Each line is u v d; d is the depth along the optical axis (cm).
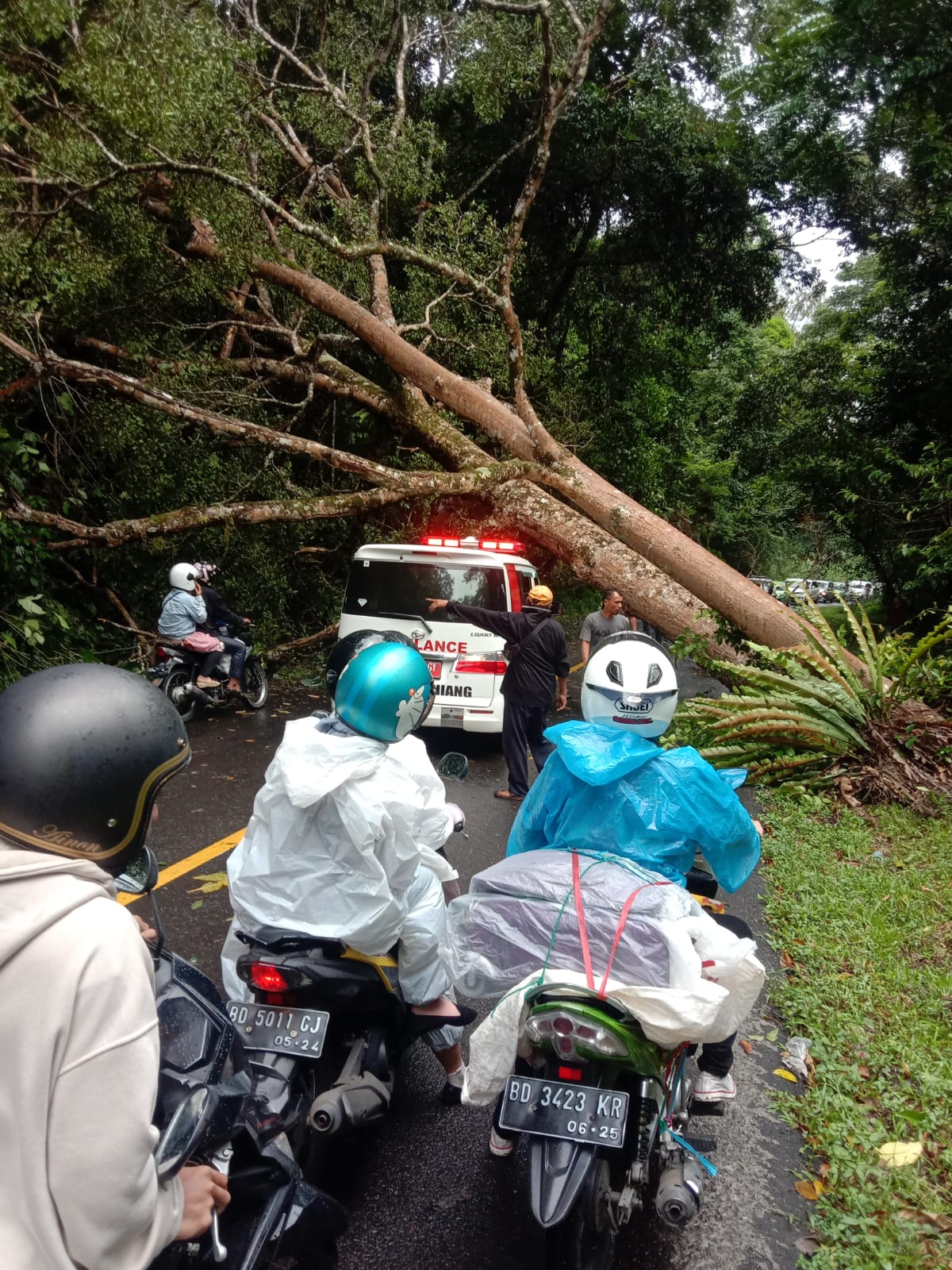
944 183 1750
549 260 1933
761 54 1444
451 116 1605
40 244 892
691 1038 240
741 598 909
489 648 846
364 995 291
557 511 1016
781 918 493
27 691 149
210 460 1104
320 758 277
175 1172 146
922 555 1573
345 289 1305
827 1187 301
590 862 268
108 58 804
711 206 1861
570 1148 229
